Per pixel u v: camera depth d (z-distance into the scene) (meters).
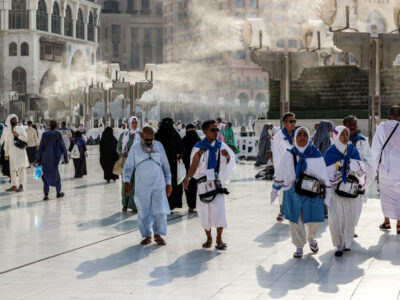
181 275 6.34
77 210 11.80
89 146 47.19
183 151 11.51
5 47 90.56
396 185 8.62
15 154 15.47
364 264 6.71
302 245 7.16
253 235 8.76
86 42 101.50
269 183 16.75
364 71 23.75
